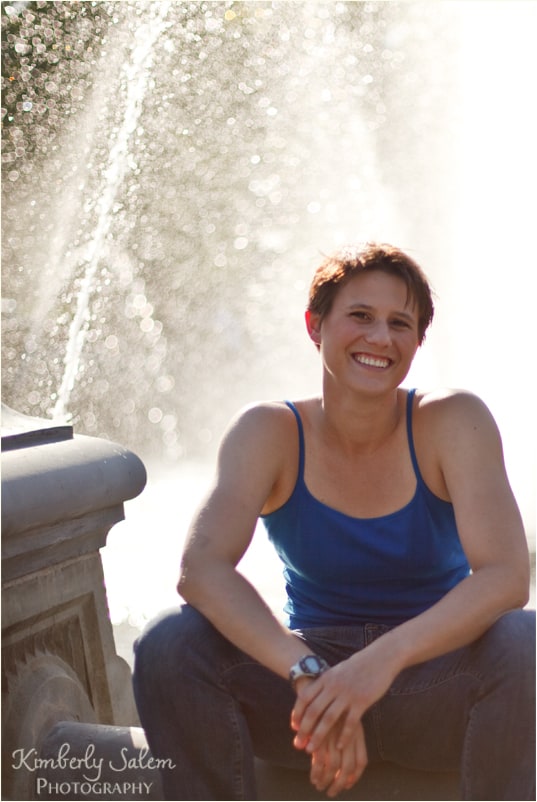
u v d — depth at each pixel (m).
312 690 3.10
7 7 14.65
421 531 3.56
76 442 4.12
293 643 3.21
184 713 3.23
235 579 3.32
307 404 3.73
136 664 3.27
